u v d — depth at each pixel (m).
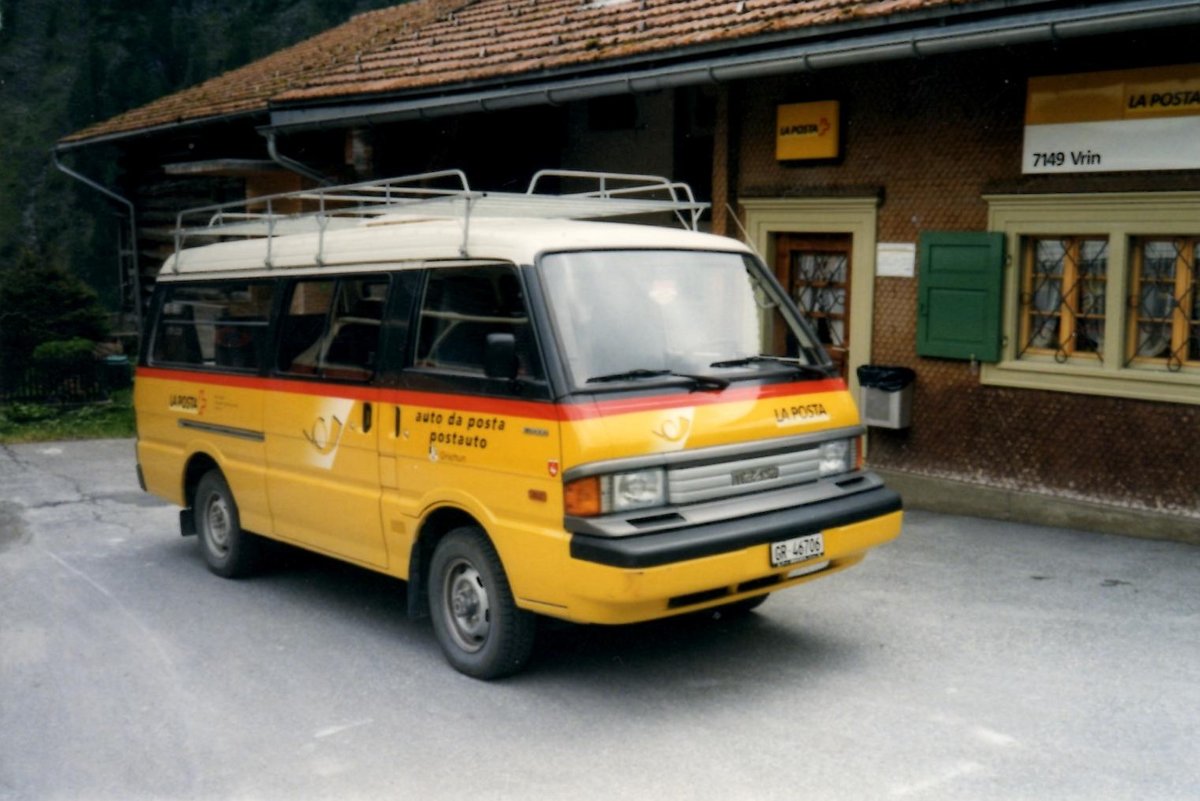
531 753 4.89
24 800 4.62
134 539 9.23
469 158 13.70
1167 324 8.22
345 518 6.52
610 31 11.21
